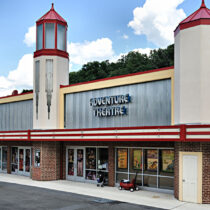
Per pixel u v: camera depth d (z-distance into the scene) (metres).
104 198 15.74
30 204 14.33
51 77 22.91
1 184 20.64
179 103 15.54
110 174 19.52
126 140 17.25
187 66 15.38
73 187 19.22
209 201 14.45
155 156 17.80
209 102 14.82
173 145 16.88
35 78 23.50
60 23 23.62
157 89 17.56
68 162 22.62
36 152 22.78
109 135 18.14
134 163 18.69
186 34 15.52
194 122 14.96
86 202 14.78
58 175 22.59
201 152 14.66
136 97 18.48
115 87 19.66
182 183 15.05
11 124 28.02
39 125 22.94
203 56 14.99
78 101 21.95
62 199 15.49
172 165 17.03
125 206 13.94
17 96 27.33
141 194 16.83
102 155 20.38
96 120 20.66
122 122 19.08
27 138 23.25
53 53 23.02
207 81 14.88
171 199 15.49
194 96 15.06
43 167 22.17
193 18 15.54
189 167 14.95
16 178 23.94
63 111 22.77
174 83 16.42
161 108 17.30
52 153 22.39
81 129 19.77
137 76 18.41
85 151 21.44
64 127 22.69
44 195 16.56
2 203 14.55
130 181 18.77
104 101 20.06
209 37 15.05
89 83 21.09
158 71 17.44
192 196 14.74
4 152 28.39
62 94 22.89
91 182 20.86
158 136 15.84
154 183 17.73
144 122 17.97
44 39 23.12
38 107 23.11
